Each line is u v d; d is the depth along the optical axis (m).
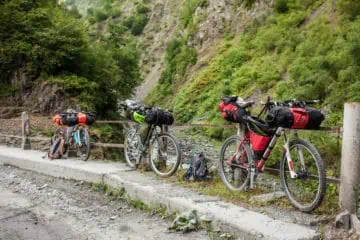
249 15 42.59
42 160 9.38
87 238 4.96
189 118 35.69
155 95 50.22
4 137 13.81
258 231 4.38
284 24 32.72
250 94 28.78
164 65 55.88
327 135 8.01
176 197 5.74
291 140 5.16
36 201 6.66
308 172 5.01
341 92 17.67
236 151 6.04
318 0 31.69
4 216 5.86
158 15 70.69
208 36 47.06
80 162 8.99
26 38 20.59
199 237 4.82
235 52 37.50
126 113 8.55
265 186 6.22
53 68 20.78
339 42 22.17
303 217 4.80
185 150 22.45
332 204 5.03
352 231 4.32
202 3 50.62
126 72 32.28
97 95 21.31
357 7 25.19
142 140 7.79
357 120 4.43
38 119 17.64
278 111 4.96
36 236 5.04
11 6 21.25
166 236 4.91
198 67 43.28
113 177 7.10
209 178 6.75
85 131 9.36
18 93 20.38
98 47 24.78
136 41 68.88
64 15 23.94
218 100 32.50
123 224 5.44
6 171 9.41
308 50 25.56
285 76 27.23
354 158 4.46
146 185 6.47
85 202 6.58
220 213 5.00
